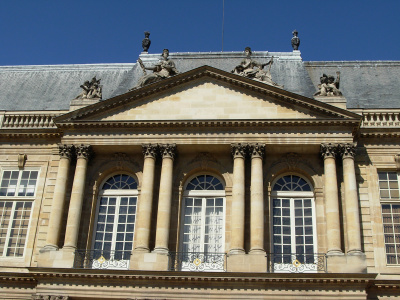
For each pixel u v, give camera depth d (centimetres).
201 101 3116
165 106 3119
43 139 3247
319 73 3812
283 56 3900
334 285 2567
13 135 3244
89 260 2869
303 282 2575
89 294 2652
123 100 3108
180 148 3042
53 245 2819
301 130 2978
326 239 2831
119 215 3038
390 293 2681
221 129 3014
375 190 2981
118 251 2920
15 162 3212
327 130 2964
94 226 3008
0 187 3162
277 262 2830
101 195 3092
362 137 3083
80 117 3086
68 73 3981
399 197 2989
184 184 3078
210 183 3088
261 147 2953
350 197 2811
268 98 3089
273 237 2912
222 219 2989
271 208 2977
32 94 3766
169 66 3266
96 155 3134
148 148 3002
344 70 3822
